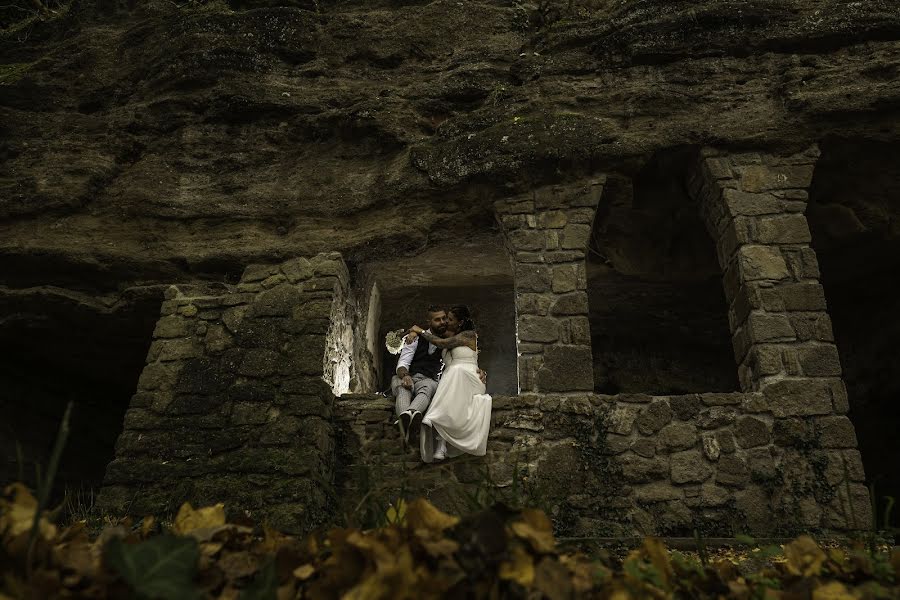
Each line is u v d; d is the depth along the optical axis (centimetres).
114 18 951
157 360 664
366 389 828
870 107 662
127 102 852
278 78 818
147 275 746
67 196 760
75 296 754
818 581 210
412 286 952
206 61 820
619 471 573
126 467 595
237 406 620
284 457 580
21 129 827
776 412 579
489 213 724
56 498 852
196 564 161
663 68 733
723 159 684
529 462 583
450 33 827
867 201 752
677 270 875
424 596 150
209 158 787
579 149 688
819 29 711
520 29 825
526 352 634
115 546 154
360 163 772
